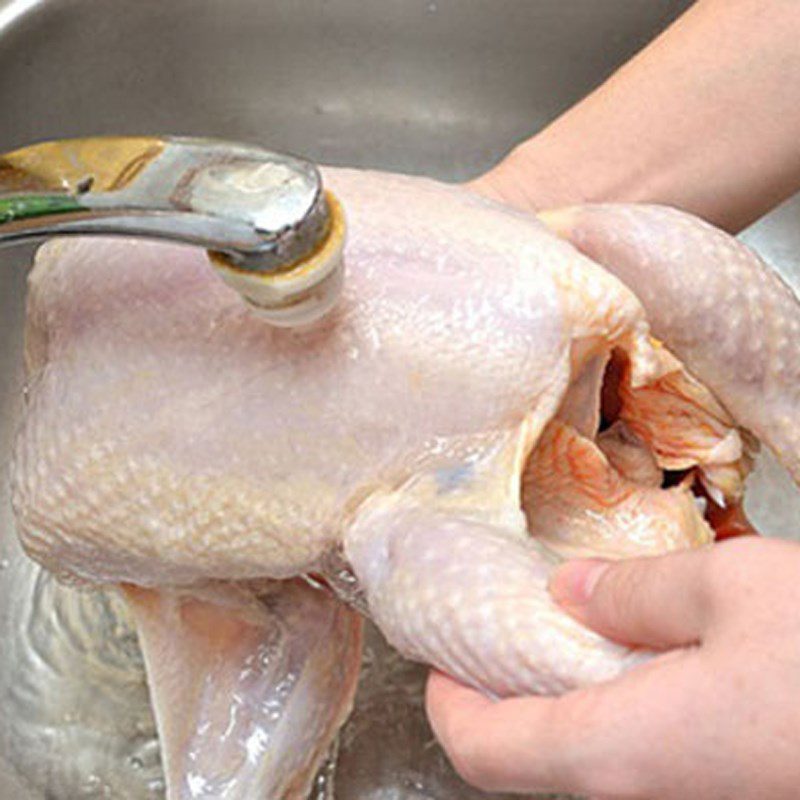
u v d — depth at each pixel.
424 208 0.64
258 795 0.69
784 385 0.67
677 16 0.93
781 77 0.76
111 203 0.53
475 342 0.62
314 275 0.54
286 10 0.96
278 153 0.54
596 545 0.67
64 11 0.92
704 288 0.66
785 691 0.51
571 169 0.80
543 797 0.79
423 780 0.81
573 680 0.57
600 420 0.71
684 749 0.52
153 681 0.70
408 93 0.99
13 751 0.82
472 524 0.60
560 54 0.97
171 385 0.61
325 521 0.62
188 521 0.62
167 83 0.96
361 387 0.61
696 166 0.78
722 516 0.74
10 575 0.87
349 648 0.71
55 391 0.63
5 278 0.91
